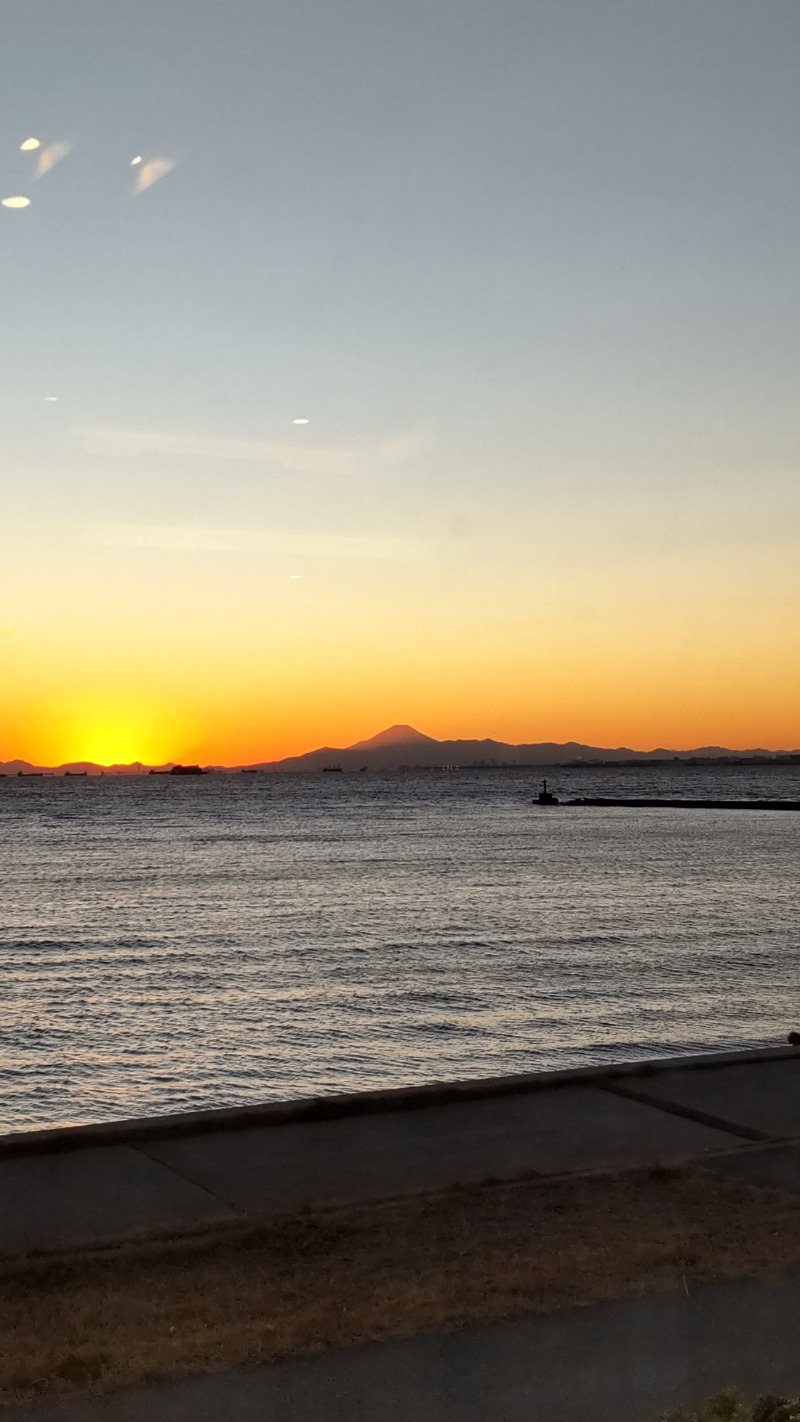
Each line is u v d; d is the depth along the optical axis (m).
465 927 36.78
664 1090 9.57
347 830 98.69
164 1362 4.98
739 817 117.38
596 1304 5.58
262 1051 20.11
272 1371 4.92
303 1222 6.71
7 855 71.69
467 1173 7.61
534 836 88.69
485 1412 4.55
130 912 41.88
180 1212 6.90
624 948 31.89
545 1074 9.86
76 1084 17.95
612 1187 7.32
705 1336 5.22
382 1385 4.78
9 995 25.59
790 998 24.39
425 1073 18.45
